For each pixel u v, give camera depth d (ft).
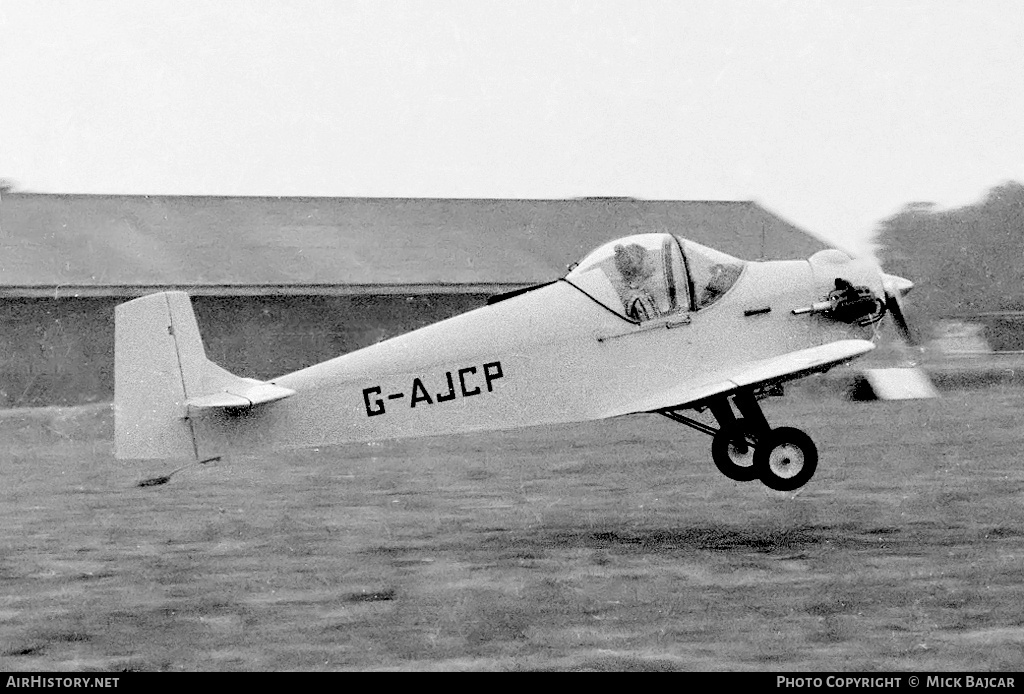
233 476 55.21
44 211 107.34
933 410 80.38
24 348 95.86
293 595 29.43
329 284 101.96
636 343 39.14
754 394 40.45
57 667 24.18
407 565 32.50
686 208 123.44
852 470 49.67
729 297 39.86
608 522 38.86
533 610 27.32
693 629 25.49
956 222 104.88
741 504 41.83
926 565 30.63
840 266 41.09
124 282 97.50
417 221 115.96
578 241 114.52
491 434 73.51
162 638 26.03
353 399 39.40
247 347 101.14
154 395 39.91
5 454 67.82
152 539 37.86
